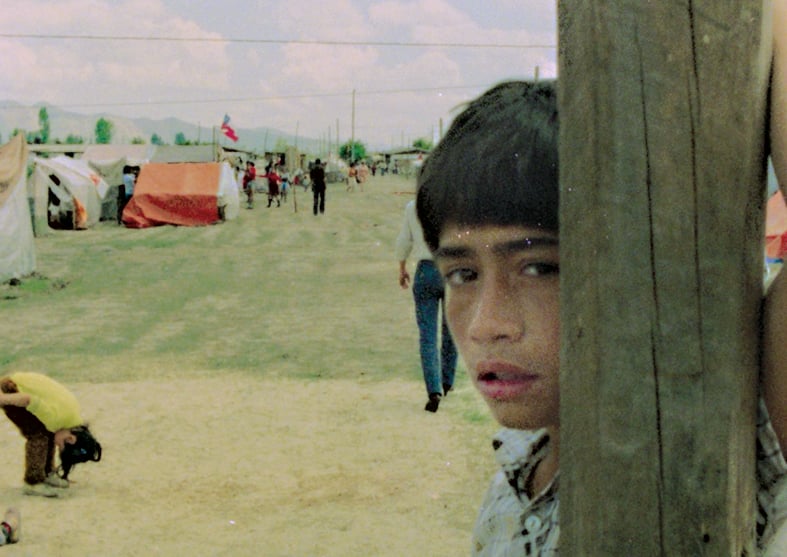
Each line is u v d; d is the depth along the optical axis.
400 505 4.84
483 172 0.69
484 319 0.71
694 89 0.60
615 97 0.60
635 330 0.60
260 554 4.25
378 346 9.31
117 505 4.92
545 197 0.68
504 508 0.98
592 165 0.61
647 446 0.61
